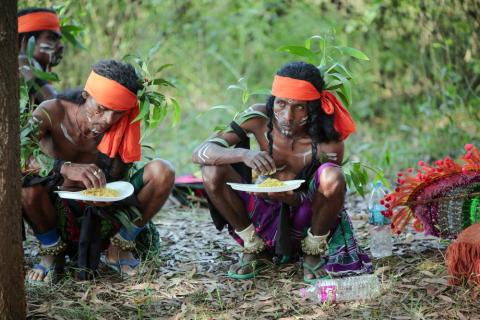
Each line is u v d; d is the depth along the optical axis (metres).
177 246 7.54
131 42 12.66
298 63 6.23
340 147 6.45
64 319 5.70
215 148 6.41
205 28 14.73
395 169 10.57
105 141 6.48
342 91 6.39
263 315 5.78
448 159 6.43
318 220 6.30
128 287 6.39
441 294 5.95
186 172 10.95
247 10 13.98
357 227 8.02
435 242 7.25
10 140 5.06
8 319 5.16
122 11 12.43
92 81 6.22
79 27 8.53
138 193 6.60
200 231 8.11
